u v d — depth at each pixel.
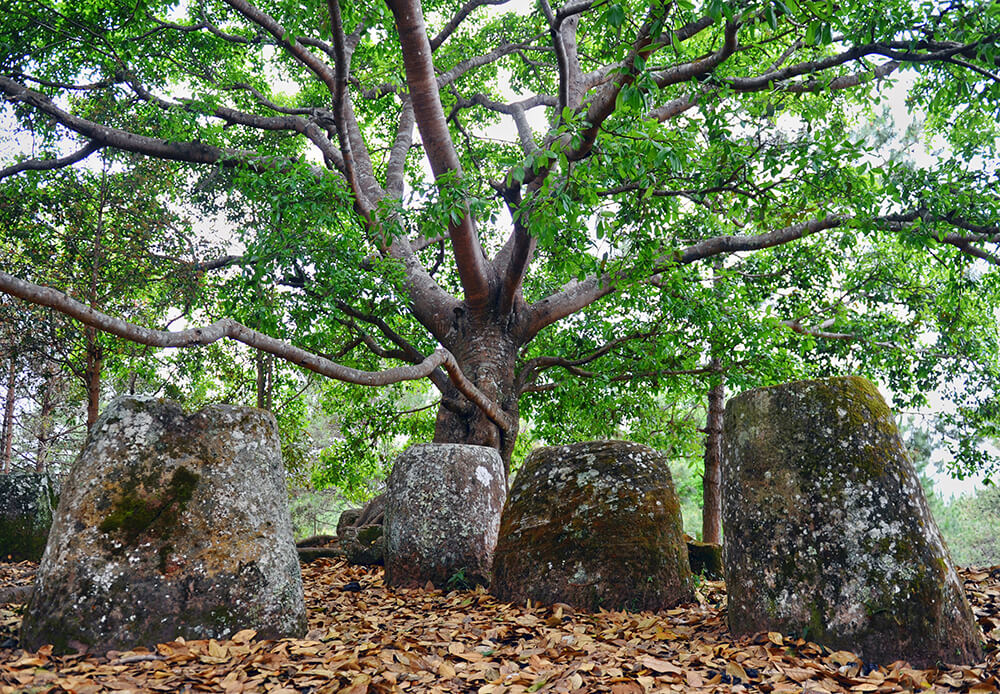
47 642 4.09
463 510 6.88
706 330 11.29
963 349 12.88
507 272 10.40
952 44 9.54
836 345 13.02
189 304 12.59
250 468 4.85
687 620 5.08
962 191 9.85
